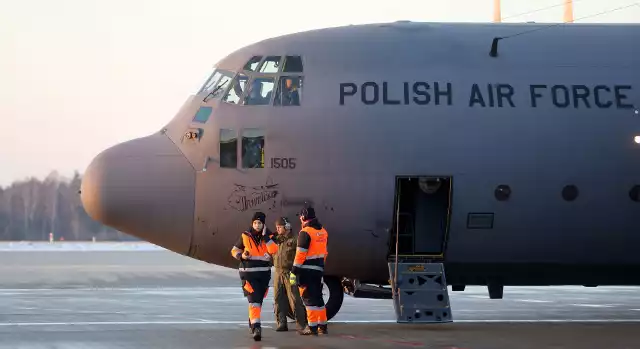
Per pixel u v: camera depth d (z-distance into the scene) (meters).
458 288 52.03
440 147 47.75
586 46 50.28
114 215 48.16
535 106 48.44
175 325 50.81
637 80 49.28
